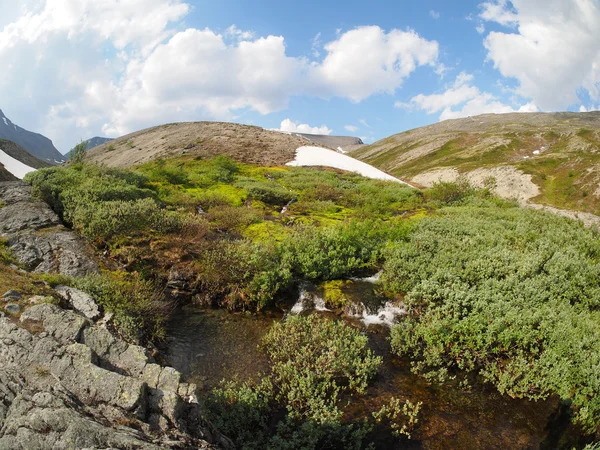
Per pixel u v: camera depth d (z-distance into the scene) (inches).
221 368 403.2
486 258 581.3
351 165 2011.6
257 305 535.8
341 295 548.4
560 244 670.5
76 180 818.2
